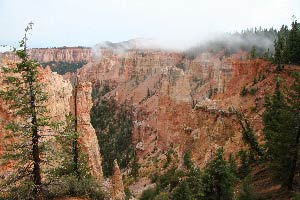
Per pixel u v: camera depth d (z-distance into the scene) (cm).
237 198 3772
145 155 15000
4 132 2991
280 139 3869
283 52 8625
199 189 3634
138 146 16050
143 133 18025
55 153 2558
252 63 9025
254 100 7431
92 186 2866
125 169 14138
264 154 5325
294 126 3784
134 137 18638
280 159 3900
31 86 2366
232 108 7450
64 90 5000
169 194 5394
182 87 15100
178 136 13262
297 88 3819
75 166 3281
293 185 3909
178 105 14475
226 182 3572
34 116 2389
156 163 10906
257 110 7075
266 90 7431
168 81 15375
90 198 2719
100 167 5456
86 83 5366
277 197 3750
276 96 5059
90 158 5081
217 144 7056
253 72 8888
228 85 9506
